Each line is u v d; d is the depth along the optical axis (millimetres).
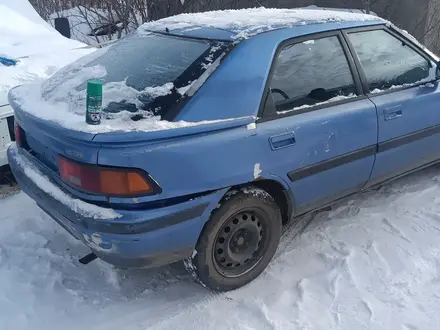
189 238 2623
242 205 2787
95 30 10758
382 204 3881
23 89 3283
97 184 2416
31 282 3010
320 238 3455
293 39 3002
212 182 2584
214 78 2654
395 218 3686
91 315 2764
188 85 2631
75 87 2979
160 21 3566
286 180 2922
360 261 3201
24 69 4688
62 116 2602
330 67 3184
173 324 2697
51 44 5887
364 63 3396
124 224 2404
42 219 3697
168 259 2629
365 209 3814
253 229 2941
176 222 2527
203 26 3125
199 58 2770
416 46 3770
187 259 2779
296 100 2963
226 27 2996
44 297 2891
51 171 2814
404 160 3686
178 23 3334
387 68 3549
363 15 3621
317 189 3148
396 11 9898
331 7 10492
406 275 3068
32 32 6121
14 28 6023
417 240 3420
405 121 3533
